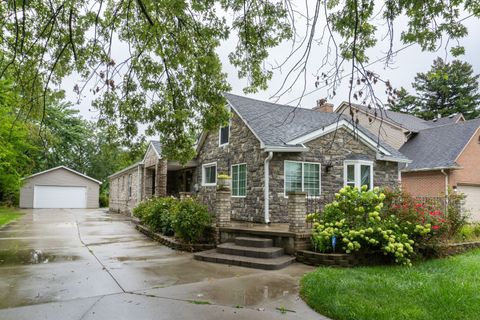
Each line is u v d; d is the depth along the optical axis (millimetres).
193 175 17703
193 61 6520
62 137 35188
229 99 14500
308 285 5520
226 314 4430
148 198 17266
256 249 8016
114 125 6949
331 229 7617
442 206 10461
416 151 19766
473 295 4980
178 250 9328
